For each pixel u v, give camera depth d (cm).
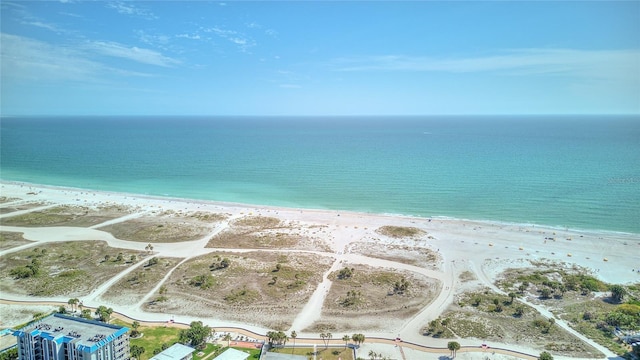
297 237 14825
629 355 8106
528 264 12519
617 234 14938
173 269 12138
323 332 9025
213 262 12612
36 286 10988
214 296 10575
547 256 13100
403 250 13662
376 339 8800
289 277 11606
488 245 14050
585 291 10725
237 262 12606
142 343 8525
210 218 16925
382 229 15650
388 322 9462
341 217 17125
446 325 9262
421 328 9212
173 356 7769
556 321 9412
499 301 10325
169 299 10419
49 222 16250
